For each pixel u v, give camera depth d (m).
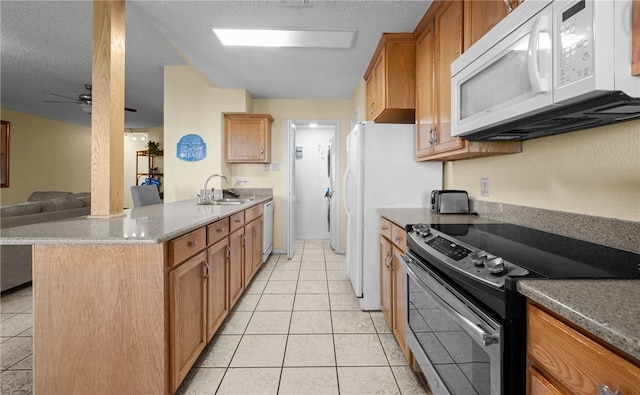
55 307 1.36
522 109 1.04
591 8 0.78
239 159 4.12
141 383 1.37
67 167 6.96
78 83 4.27
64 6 2.38
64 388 1.37
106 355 1.37
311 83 3.83
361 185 2.57
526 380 0.79
